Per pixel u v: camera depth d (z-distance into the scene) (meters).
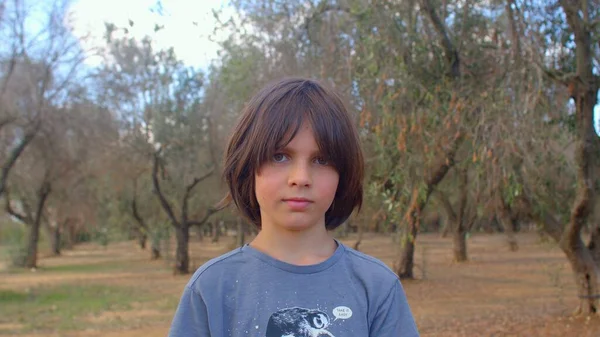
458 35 7.55
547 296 12.22
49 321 10.80
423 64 7.34
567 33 7.42
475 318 9.74
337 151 1.38
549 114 7.31
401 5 7.12
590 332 7.79
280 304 1.35
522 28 6.30
